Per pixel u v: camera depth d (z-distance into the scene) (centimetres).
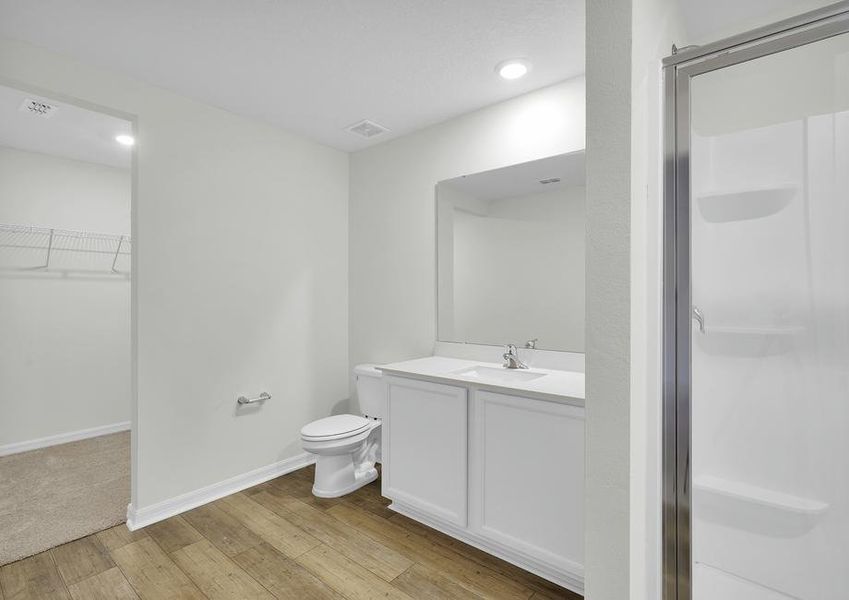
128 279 387
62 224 351
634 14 110
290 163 296
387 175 308
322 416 318
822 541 117
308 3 165
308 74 219
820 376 117
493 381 193
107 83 213
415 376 218
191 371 245
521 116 240
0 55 183
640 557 121
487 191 253
